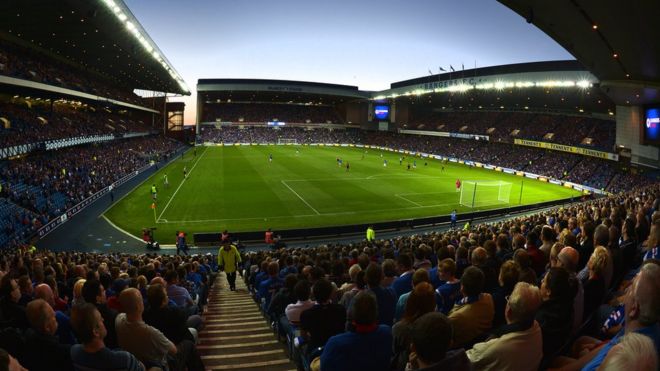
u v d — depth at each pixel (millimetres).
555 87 62531
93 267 14125
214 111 127750
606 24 22312
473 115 105375
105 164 53969
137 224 34344
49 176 40375
